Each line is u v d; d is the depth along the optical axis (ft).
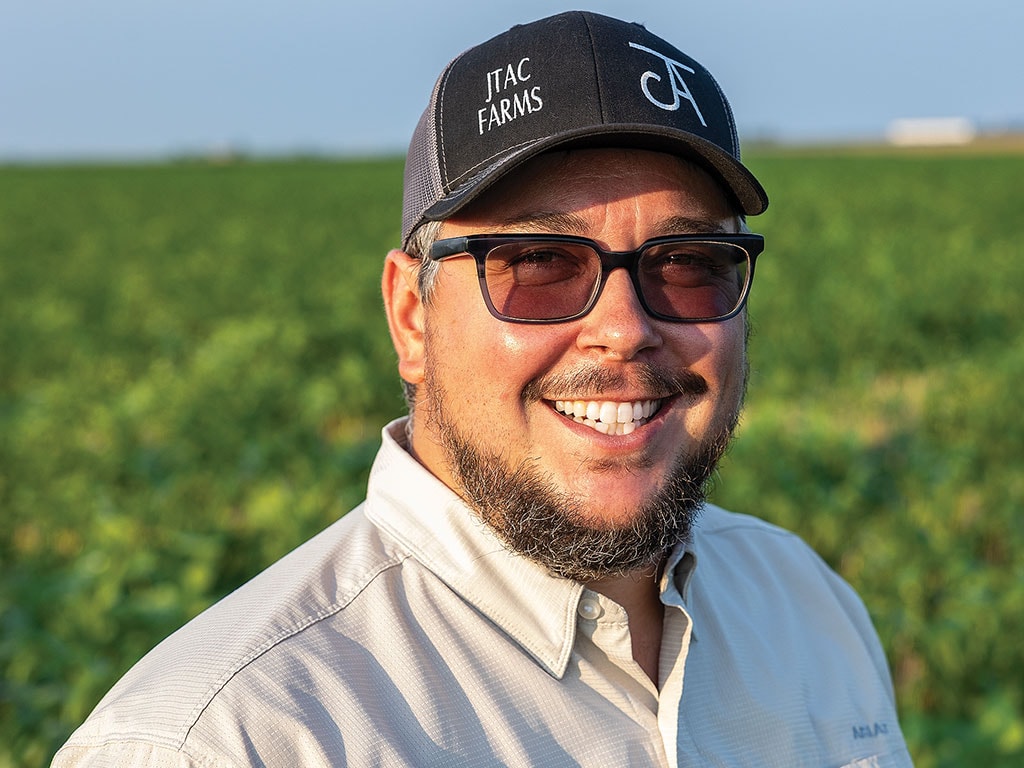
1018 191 135.74
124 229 113.50
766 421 22.99
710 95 5.59
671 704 5.36
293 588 5.01
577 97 5.20
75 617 14.02
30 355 41.98
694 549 5.90
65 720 12.42
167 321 49.88
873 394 32.60
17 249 95.20
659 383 5.32
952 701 15.20
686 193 5.40
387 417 31.04
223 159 343.67
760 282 49.83
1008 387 27.58
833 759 6.00
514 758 4.78
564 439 5.23
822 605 6.64
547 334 5.17
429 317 5.51
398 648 4.87
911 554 17.52
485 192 5.27
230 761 4.39
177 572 15.85
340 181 190.80
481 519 5.25
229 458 24.40
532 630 5.12
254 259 77.36
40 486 23.26
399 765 4.53
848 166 190.39
